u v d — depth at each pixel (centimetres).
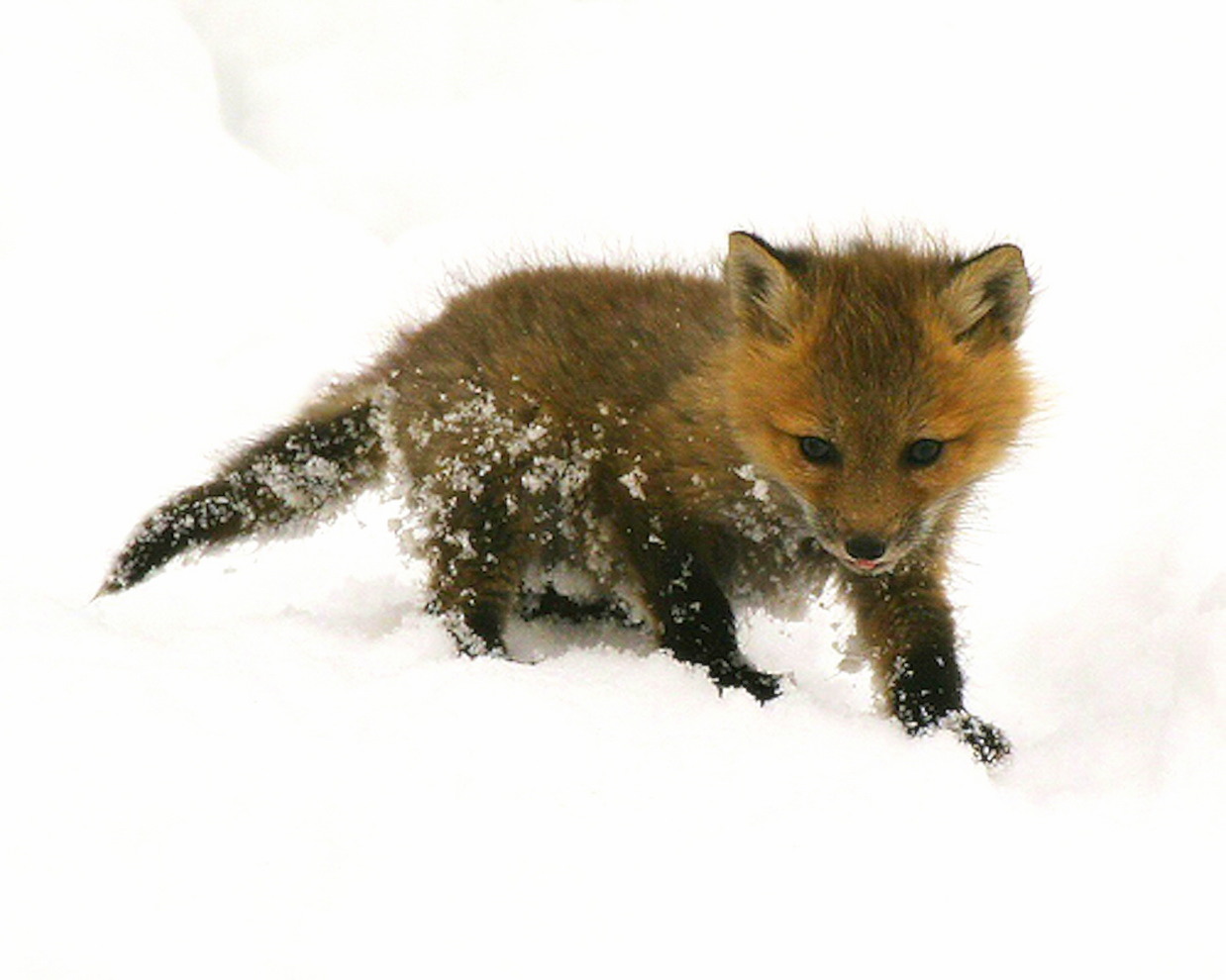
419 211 1888
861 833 775
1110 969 695
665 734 869
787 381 953
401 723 841
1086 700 1067
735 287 988
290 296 1617
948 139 1933
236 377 1495
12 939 667
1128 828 804
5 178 1692
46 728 796
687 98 2012
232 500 1142
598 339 1069
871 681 1056
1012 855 772
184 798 756
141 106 1834
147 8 1980
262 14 2070
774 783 820
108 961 661
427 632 1034
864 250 1022
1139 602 1147
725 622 1034
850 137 1944
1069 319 1584
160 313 1569
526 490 1088
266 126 1984
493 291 1142
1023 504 1300
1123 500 1276
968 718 983
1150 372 1466
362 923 688
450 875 718
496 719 852
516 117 1984
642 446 1034
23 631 895
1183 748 862
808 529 988
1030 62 2062
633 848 747
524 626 1154
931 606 1030
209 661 905
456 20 2097
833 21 2134
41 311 1546
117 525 1245
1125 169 1855
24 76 1797
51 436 1369
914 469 949
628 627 1161
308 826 745
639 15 2148
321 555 1229
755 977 673
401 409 1134
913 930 708
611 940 687
